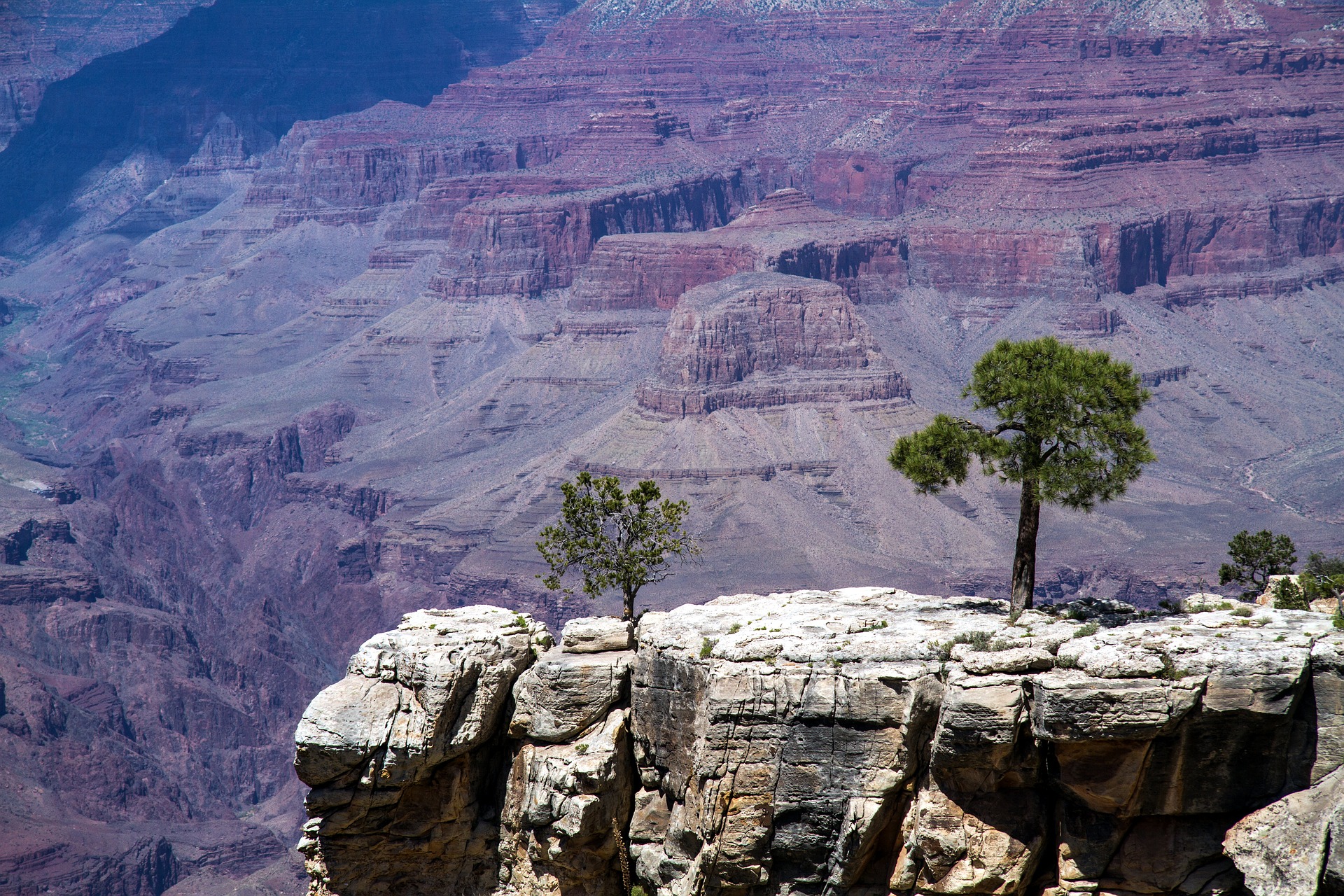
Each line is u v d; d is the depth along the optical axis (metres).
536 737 124.19
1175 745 107.69
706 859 116.12
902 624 119.19
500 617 130.00
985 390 122.44
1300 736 107.25
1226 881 108.69
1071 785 109.12
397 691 123.06
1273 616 114.69
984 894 111.44
